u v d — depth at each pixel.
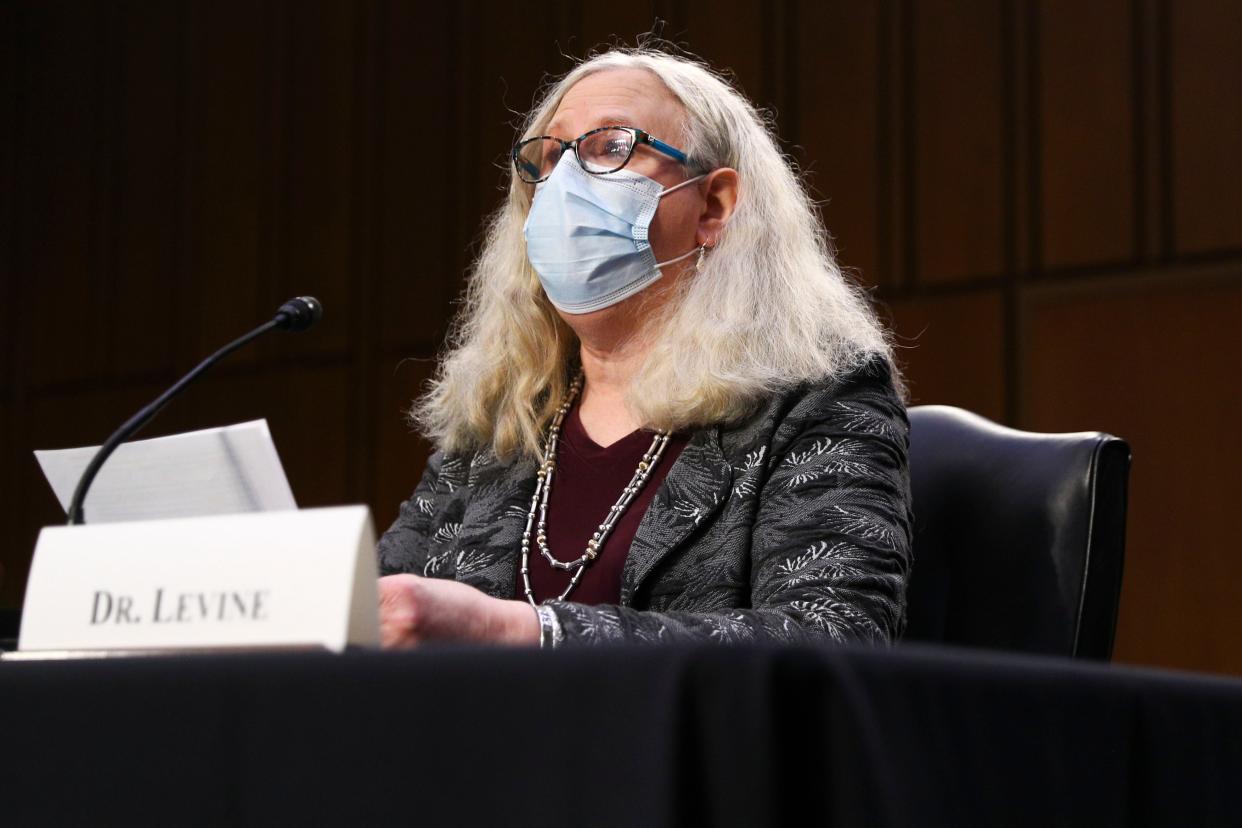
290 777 2.14
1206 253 12.38
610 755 1.93
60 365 19.64
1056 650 4.83
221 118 18.75
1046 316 13.11
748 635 3.81
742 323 5.16
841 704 1.89
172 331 18.77
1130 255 12.74
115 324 19.28
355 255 17.47
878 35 14.19
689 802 1.86
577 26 16.09
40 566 2.73
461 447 5.77
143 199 19.28
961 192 13.62
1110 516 4.93
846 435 4.83
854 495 4.62
